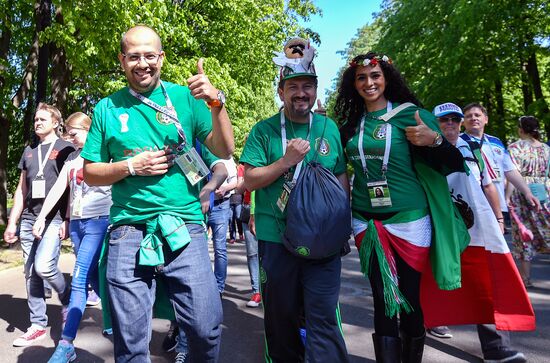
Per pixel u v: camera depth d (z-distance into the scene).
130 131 2.21
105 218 3.50
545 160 5.41
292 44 2.63
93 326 4.16
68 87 10.63
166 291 2.32
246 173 2.60
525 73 16.98
